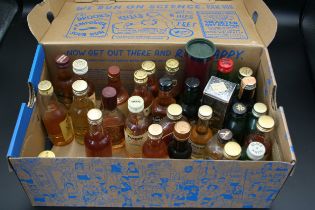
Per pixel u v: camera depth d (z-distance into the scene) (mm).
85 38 882
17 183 877
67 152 915
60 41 872
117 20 936
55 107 864
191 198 776
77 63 828
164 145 797
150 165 678
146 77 823
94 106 916
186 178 711
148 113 893
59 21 931
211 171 691
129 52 894
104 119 835
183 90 905
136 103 748
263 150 720
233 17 954
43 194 770
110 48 882
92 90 911
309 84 1134
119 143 901
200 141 820
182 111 830
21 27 1267
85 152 877
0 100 1062
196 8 980
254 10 933
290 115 1050
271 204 837
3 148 950
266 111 797
